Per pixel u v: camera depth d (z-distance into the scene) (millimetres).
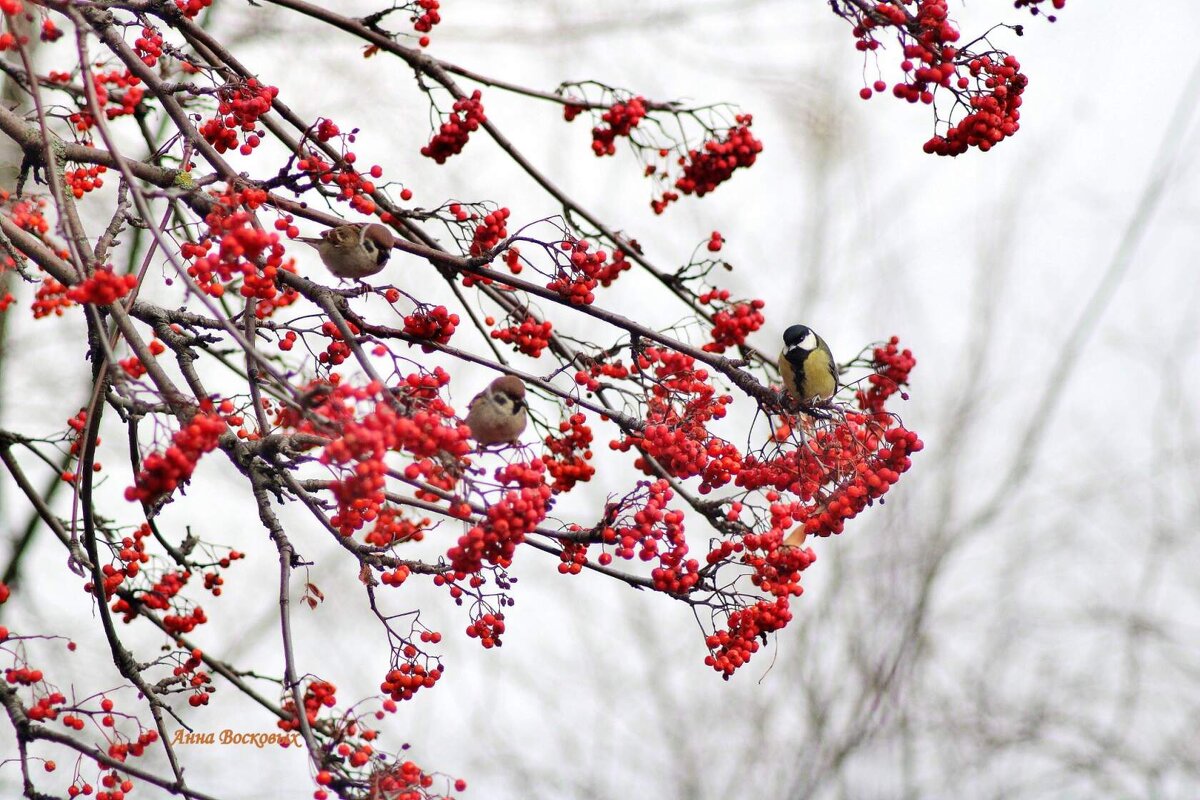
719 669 8555
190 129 8508
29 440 9477
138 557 9352
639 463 9414
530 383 9141
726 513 9297
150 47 9195
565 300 9664
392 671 8258
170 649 9383
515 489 7645
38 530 14766
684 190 10750
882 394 10773
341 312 8867
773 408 9516
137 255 14898
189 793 8430
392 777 7688
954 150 9188
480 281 10312
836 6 9148
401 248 9625
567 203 10742
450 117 10141
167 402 7375
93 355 8594
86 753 8242
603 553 8602
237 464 8031
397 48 10156
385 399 7320
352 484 6965
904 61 8984
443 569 8297
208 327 8750
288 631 7824
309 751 7637
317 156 8977
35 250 8328
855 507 9023
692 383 9547
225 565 10031
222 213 8023
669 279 10469
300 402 6875
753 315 10250
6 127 8719
